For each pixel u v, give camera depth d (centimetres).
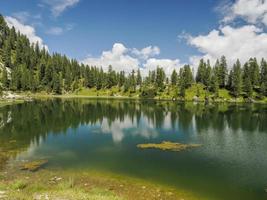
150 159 3475
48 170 2903
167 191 2355
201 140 4738
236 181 2666
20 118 7144
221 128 6075
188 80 19438
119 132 5525
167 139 4828
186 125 6500
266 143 4484
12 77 18400
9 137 4816
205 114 8762
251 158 3531
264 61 18212
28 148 3997
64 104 12269
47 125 6197
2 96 14375
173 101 16088
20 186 2197
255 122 6969
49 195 1862
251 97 16475
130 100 16762
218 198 2239
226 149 4056
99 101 15250
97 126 6281
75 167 3058
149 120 7388
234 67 18275
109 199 1870
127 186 2455
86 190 2250
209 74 19425
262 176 2820
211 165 3219
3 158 3397
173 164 3247
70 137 4928
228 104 13875
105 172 2892
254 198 2258
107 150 3962
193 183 2589
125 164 3225
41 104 11919
